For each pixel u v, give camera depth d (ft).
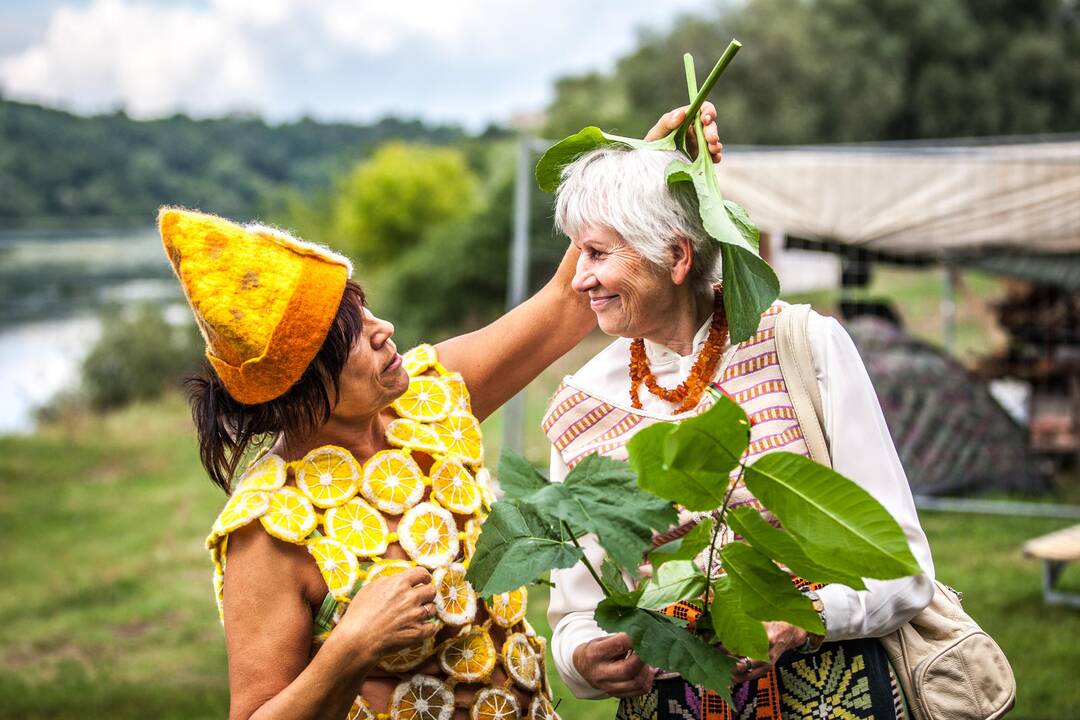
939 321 53.36
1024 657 17.10
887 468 6.24
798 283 35.01
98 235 59.57
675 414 6.52
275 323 5.52
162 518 31.48
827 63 87.56
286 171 189.06
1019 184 23.00
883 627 6.05
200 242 5.52
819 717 6.14
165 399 47.78
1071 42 98.89
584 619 6.68
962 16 96.99
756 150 24.52
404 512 5.96
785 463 4.83
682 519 6.36
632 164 6.20
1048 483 28.53
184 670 19.47
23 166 146.72
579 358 46.09
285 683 5.55
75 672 19.48
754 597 5.28
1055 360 30.22
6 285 55.67
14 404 46.42
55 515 32.14
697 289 6.49
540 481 5.44
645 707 6.53
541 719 6.33
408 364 6.57
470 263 70.13
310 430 5.82
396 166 86.12
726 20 90.02
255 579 5.59
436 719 5.92
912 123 94.79
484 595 5.19
